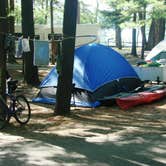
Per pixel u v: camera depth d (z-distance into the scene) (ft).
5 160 22.97
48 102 43.42
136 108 40.22
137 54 116.26
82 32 106.01
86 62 43.52
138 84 47.42
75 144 26.48
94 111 38.99
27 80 56.59
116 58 46.57
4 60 33.55
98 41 106.93
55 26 109.40
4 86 33.19
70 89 37.19
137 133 29.43
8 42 33.88
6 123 32.60
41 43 38.99
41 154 24.08
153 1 81.00
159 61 61.67
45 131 31.01
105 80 43.21
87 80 42.14
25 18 54.34
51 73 44.91
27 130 31.50
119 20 92.63
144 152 24.30
